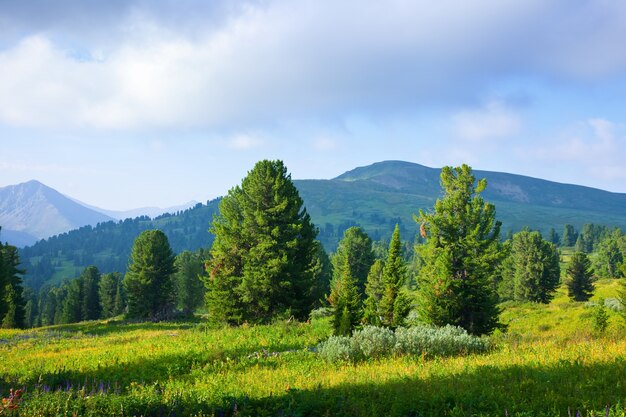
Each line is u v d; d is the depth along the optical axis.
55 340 33.81
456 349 16.91
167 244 70.81
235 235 39.12
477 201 32.28
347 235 75.50
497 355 14.84
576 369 10.92
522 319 46.09
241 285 36.25
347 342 17.86
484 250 31.22
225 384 12.84
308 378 13.06
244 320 37.03
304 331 26.70
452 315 30.39
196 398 10.18
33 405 9.01
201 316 68.06
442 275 30.72
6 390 11.21
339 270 75.19
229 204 41.72
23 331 44.91
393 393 10.01
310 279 37.94
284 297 36.66
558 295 91.12
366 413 8.77
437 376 11.60
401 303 30.62
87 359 20.81
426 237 33.72
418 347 16.91
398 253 31.53
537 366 11.80
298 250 37.94
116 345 26.67
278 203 37.25
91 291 113.31
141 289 68.12
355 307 25.83
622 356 11.84
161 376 15.72
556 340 17.89
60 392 10.77
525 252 80.00
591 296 77.25
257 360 17.53
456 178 33.62
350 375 12.93
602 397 8.17
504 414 7.90
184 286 89.69
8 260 72.38
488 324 30.72
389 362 15.39
